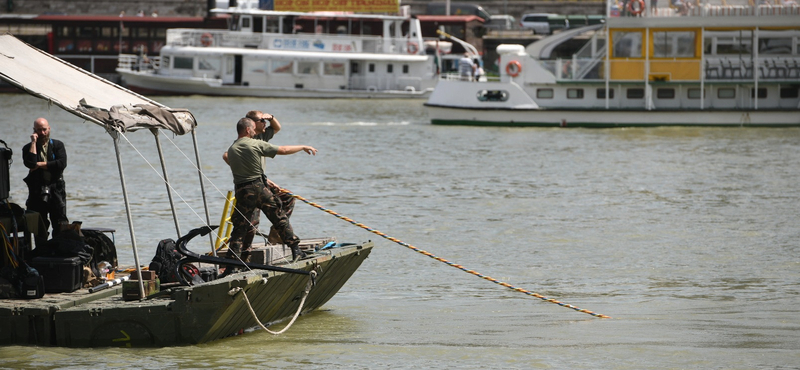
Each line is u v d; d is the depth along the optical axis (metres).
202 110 179.50
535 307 46.06
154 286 38.78
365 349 38.28
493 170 100.81
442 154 115.12
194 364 35.69
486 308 45.75
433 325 42.31
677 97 146.88
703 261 56.53
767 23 140.00
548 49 150.62
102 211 72.81
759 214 72.81
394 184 89.88
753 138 131.00
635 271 54.06
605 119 147.25
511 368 36.00
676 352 37.97
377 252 59.72
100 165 101.31
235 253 39.91
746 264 55.59
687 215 72.56
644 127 146.25
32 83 38.34
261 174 40.06
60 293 38.91
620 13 143.75
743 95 146.12
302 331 40.91
